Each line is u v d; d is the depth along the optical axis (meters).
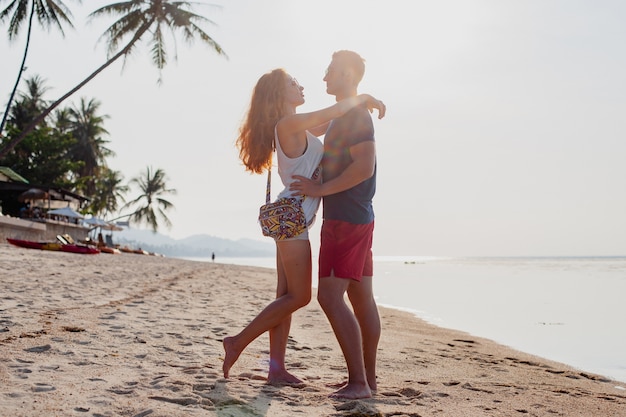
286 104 3.39
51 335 4.38
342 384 3.41
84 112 50.06
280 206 3.22
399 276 34.31
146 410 2.55
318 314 8.37
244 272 23.52
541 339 7.64
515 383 4.25
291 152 3.24
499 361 5.50
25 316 5.25
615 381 4.79
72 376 3.15
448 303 13.62
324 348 5.21
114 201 55.09
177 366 3.68
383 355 5.21
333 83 3.45
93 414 2.47
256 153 3.40
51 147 42.72
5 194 34.28
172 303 7.89
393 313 10.59
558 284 23.34
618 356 6.34
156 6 24.05
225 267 27.98
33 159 43.09
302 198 3.23
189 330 5.39
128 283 10.66
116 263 18.03
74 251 24.39
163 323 5.72
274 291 12.75
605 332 8.38
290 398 3.00
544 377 4.71
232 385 3.19
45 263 14.10
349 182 3.13
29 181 41.59
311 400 3.01
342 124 3.25
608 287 20.88
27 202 35.00
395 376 4.12
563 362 5.94
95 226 41.34
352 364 3.15
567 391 3.99
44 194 34.16
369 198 3.26
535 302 13.99
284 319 3.41
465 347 6.48
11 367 3.25
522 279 28.70
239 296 10.36
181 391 2.96
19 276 9.62
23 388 2.81
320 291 3.22
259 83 3.41
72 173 48.03
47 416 2.40
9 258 14.55
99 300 7.29
